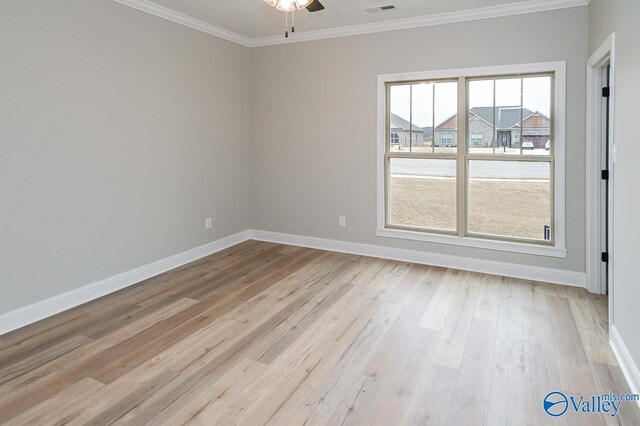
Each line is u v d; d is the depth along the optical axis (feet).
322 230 17.42
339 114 16.44
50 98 10.65
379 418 6.95
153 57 13.51
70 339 9.68
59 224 11.08
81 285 11.75
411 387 7.80
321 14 14.10
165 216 14.43
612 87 9.21
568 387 7.75
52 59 10.63
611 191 9.31
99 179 12.05
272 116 17.89
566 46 12.59
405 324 10.44
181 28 14.48
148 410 7.15
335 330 10.14
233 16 14.40
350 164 16.48
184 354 9.02
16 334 9.92
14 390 7.72
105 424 6.80
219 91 16.49
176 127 14.60
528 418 6.93
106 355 8.98
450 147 14.80
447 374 8.23
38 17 10.27
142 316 10.95
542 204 13.60
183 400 7.43
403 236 15.75
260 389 7.75
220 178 16.94
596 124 12.10
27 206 10.32
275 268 14.94
